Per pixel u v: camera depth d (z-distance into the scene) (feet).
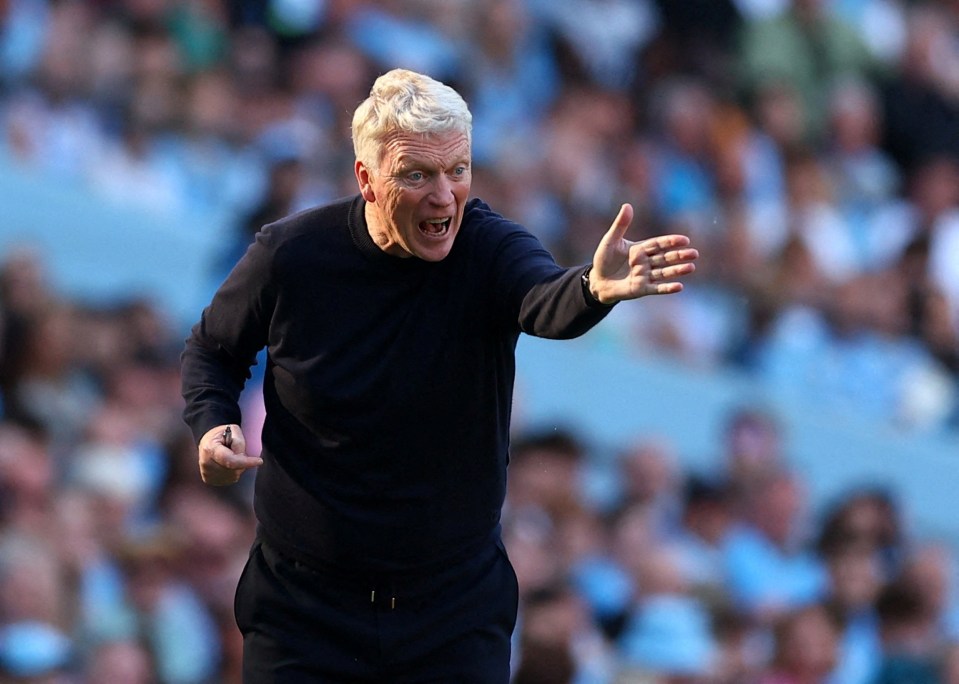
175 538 86.58
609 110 147.43
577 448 99.19
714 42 156.97
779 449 120.57
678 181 145.18
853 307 142.82
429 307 44.50
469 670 46.42
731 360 137.39
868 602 103.35
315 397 44.73
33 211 123.75
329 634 46.26
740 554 106.01
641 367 133.18
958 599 105.29
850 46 163.63
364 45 138.10
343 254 44.52
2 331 97.09
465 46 143.13
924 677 93.50
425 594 46.09
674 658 91.20
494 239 44.62
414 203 42.22
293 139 126.31
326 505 45.42
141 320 107.34
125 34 131.44
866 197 158.20
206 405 45.75
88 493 88.84
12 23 128.57
